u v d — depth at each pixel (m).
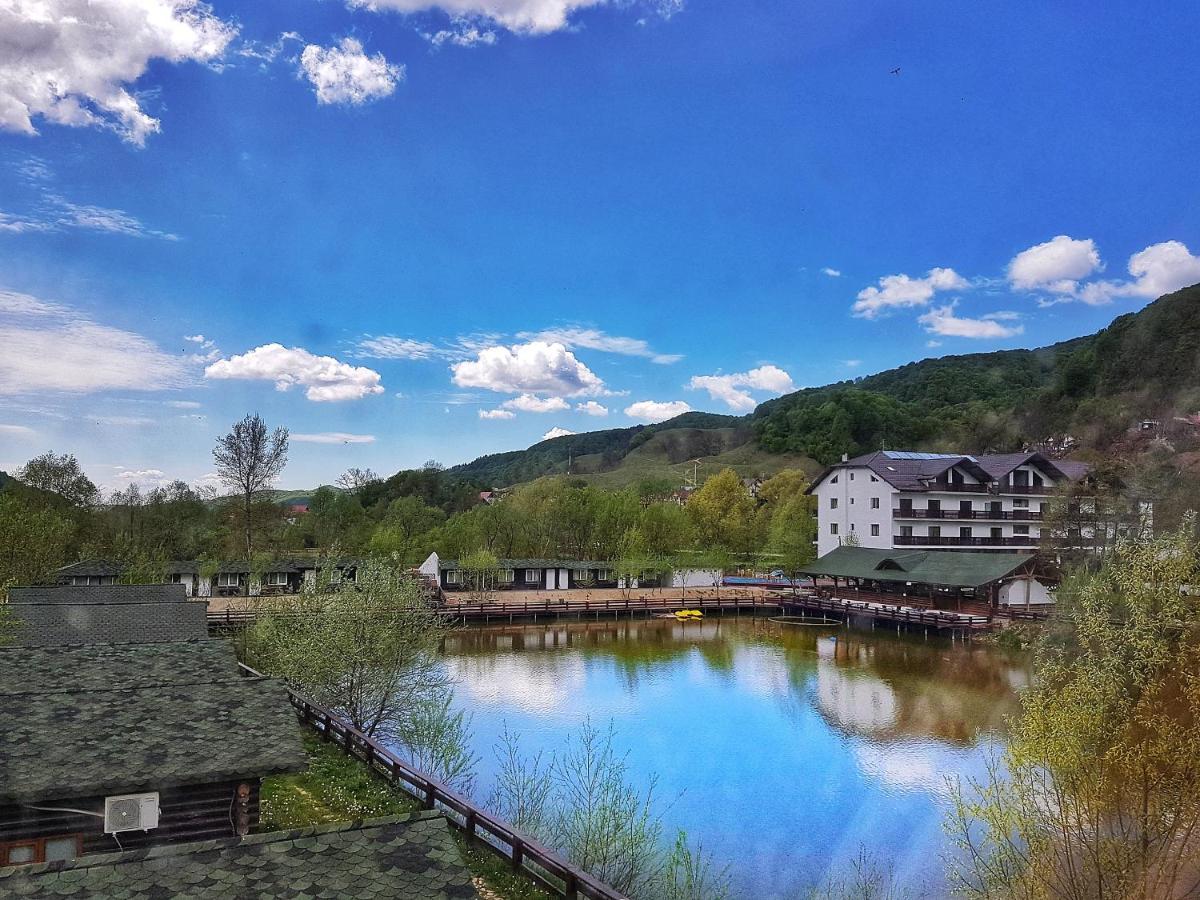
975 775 26.52
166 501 88.69
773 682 41.31
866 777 26.72
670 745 30.36
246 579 70.12
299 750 15.51
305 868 9.09
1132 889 11.94
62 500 80.69
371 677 27.89
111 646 23.72
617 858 19.64
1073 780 12.91
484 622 64.31
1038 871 13.55
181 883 8.61
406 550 84.19
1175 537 13.30
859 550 70.12
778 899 18.75
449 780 25.44
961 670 43.78
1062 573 48.28
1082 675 13.17
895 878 19.70
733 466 173.00
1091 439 55.62
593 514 96.19
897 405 159.00
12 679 19.97
